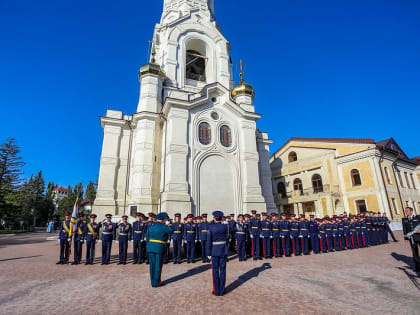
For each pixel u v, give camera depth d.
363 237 14.77
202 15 27.42
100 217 19.45
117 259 11.19
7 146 39.12
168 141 17.95
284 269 8.65
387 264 9.33
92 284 6.91
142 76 22.39
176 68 24.08
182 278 7.52
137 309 5.02
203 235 10.49
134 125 22.27
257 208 18.53
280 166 34.16
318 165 29.23
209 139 19.27
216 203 17.73
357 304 5.23
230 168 19.14
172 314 4.76
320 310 4.91
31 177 54.62
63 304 5.34
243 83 23.75
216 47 26.84
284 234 11.74
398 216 24.75
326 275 7.72
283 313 4.77
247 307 5.09
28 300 5.61
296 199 30.56
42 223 61.31
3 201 35.47
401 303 5.26
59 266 9.55
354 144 26.67
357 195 25.69
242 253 10.41
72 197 54.50
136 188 19.06
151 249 6.77
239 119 20.91
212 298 5.65
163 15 29.16
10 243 19.22
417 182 31.02
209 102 20.05
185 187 16.73
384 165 25.91
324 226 13.21
